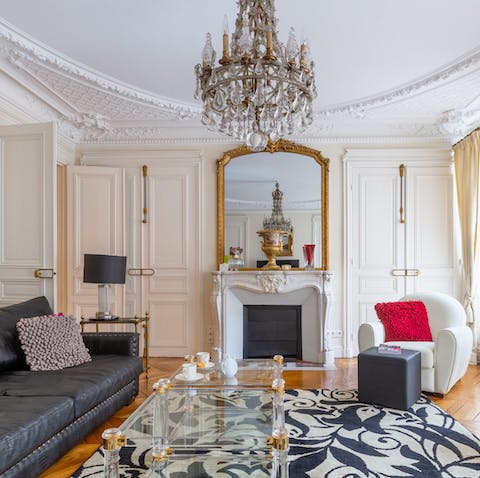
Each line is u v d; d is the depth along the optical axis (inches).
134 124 201.2
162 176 207.0
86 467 92.0
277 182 204.8
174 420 90.5
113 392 113.7
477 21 116.8
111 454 54.6
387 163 202.8
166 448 74.7
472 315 185.0
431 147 202.8
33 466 80.9
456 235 200.1
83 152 209.2
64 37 125.4
